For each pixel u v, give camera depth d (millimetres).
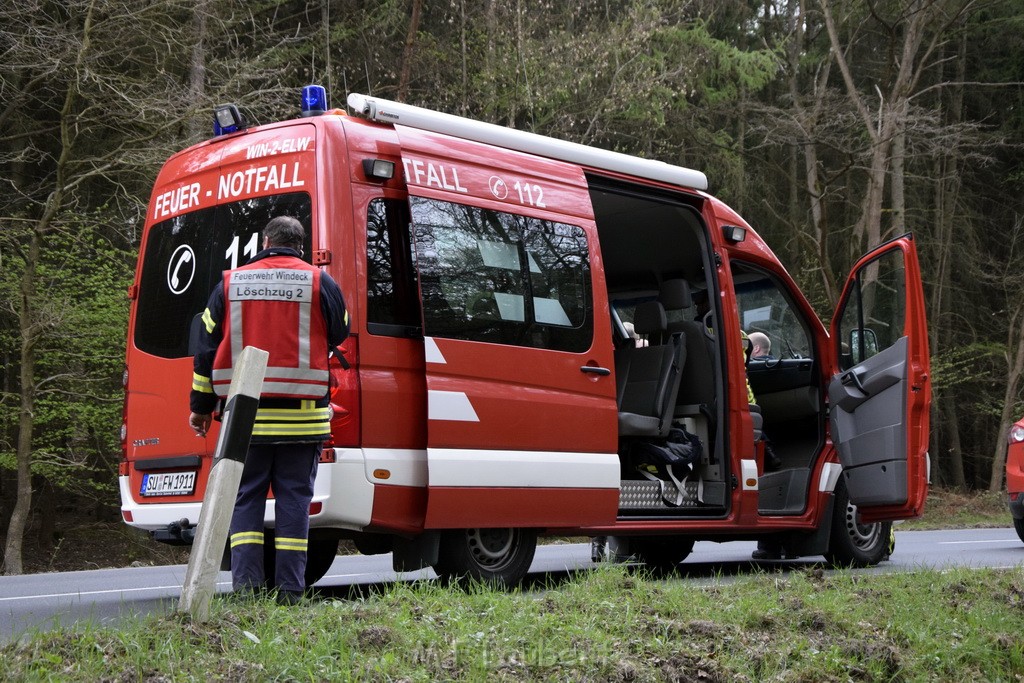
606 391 7246
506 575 6867
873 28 27719
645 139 22906
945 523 18922
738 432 8297
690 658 4434
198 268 6785
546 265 7039
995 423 31172
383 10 21547
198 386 5398
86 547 19719
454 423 6371
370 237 6281
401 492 6219
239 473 4578
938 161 29391
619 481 7340
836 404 8766
